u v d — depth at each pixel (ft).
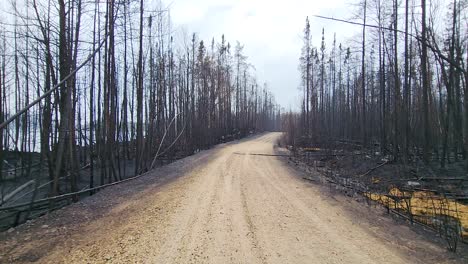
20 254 16.74
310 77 120.47
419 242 18.38
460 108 52.19
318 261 15.70
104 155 47.47
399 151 58.85
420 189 34.37
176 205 27.17
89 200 30.09
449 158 55.01
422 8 47.06
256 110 225.97
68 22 38.99
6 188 46.26
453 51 34.88
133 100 79.36
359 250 17.12
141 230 20.53
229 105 157.28
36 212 34.32
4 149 71.87
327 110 135.64
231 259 15.93
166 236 19.33
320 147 91.81
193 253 16.66
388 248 17.42
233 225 21.58
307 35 117.08
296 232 20.18
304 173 49.96
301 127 125.39
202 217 23.53
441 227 20.30
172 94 98.37
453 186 36.86
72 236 19.58
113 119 51.06
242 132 186.39
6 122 22.45
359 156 68.13
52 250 17.28
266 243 18.20
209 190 33.94
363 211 25.59
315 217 23.71
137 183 40.70
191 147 97.76
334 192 33.63
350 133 116.57
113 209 26.43
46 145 40.24
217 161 64.44
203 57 118.42
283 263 15.48
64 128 34.37
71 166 39.22
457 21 51.60
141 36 56.70
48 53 36.42
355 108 111.55
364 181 42.42
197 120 112.88
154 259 15.88
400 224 22.06
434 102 69.36
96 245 17.92
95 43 42.70
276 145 120.98
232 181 39.99
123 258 16.03
